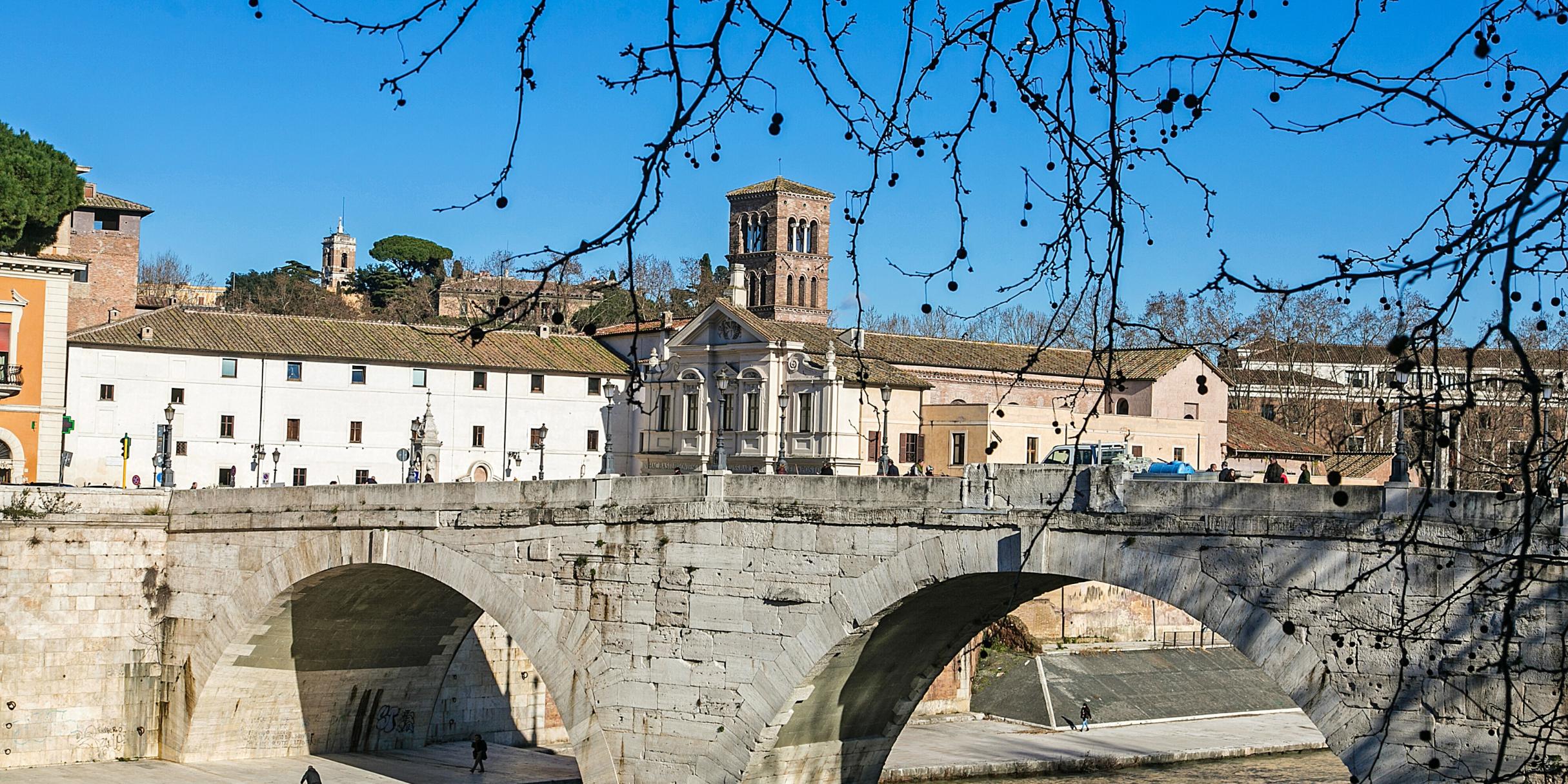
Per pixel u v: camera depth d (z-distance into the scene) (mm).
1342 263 8781
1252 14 8164
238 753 55688
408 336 92188
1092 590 85312
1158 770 66438
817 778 42594
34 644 52969
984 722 75438
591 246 8570
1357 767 30250
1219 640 90062
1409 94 7859
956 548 36125
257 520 51938
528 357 93812
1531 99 8070
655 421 94438
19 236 85625
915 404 86250
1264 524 31578
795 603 38844
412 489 47156
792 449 86062
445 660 59469
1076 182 8953
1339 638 21375
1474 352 8555
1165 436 86375
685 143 8555
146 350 83875
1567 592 28000
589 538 42750
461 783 54312
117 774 52156
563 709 43125
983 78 8797
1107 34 8367
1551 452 11977
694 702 40594
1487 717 28562
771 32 8328
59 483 71438
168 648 54781
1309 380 95938
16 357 73875
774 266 114125
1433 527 29359
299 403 87562
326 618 53875
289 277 169500
